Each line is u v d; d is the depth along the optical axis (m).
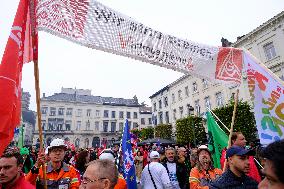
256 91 3.57
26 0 2.33
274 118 3.28
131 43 2.83
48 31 2.39
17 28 2.18
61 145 3.49
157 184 4.55
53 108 61.59
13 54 2.09
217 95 29.41
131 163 4.93
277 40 22.17
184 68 3.36
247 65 3.77
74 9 2.55
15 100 2.11
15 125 2.10
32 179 3.15
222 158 4.86
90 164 1.89
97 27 2.62
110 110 64.69
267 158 1.00
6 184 2.59
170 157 5.57
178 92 37.84
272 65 22.50
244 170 2.67
